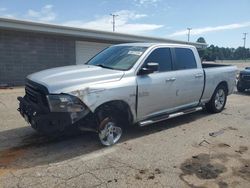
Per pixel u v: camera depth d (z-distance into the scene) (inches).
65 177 168.9
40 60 594.9
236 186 164.4
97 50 705.6
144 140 235.0
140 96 229.5
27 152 205.5
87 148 214.4
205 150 216.2
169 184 163.9
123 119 232.2
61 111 188.7
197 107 300.7
